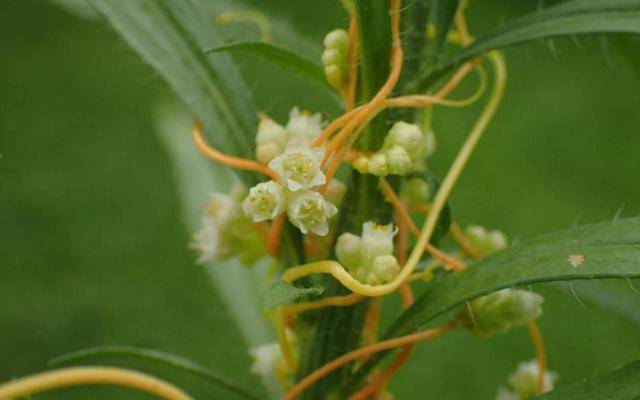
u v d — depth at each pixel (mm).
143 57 171
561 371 359
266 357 180
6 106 469
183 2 174
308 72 166
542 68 563
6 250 383
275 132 166
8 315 353
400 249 168
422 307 160
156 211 410
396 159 161
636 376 154
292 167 159
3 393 151
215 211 176
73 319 355
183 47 173
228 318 210
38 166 431
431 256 175
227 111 172
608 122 517
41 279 372
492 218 434
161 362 168
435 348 356
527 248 157
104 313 357
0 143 440
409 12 165
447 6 168
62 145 444
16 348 342
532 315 165
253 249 176
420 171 167
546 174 470
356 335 168
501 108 521
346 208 165
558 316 380
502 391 185
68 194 413
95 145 446
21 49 517
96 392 330
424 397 341
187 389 329
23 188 415
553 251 156
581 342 370
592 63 569
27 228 395
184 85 171
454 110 511
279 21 194
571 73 560
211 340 346
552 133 502
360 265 162
